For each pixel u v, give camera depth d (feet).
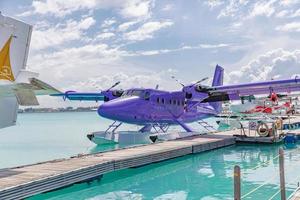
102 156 43.80
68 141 82.58
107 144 73.56
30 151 64.85
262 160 51.70
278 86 72.18
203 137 70.59
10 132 124.67
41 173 33.53
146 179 39.81
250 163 49.06
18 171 34.50
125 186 36.37
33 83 29.73
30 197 31.09
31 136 100.01
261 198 30.12
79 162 39.45
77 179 35.12
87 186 36.65
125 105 67.31
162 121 74.69
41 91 31.14
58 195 32.83
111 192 33.78
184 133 73.26
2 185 28.76
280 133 73.87
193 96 76.89
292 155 55.26
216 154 58.75
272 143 69.15
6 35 32.04
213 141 63.00
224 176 40.47
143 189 34.88
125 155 44.50
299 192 27.22
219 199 30.58
